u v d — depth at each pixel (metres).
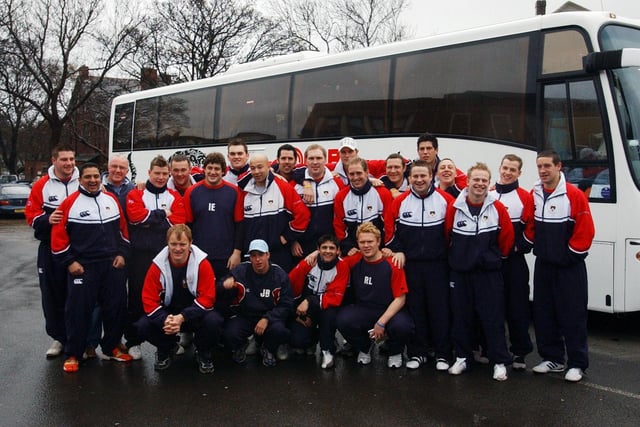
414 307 5.61
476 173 5.12
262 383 5.20
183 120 12.97
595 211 6.55
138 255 5.93
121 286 5.71
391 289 5.57
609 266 6.46
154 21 32.50
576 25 6.84
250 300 5.66
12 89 33.91
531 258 7.22
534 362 5.80
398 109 8.66
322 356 6.02
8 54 31.88
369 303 5.62
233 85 11.63
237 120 11.45
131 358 5.89
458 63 7.99
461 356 5.43
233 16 33.47
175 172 6.45
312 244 6.37
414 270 5.56
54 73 32.22
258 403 4.73
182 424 4.34
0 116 47.66
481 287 5.30
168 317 5.27
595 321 7.55
